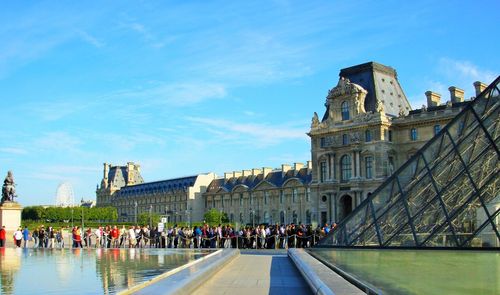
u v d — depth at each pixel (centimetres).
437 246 3712
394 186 4334
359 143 12800
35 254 5047
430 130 12294
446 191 3944
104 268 3272
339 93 13400
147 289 1714
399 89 14050
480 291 1911
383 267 2761
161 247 7238
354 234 4397
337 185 13225
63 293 2109
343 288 1692
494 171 3750
